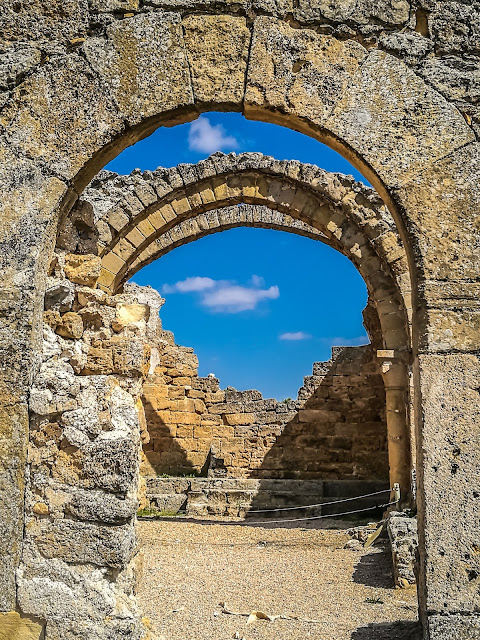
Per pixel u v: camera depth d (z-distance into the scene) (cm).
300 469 2067
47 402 576
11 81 615
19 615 544
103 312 663
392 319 1627
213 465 2138
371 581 1041
